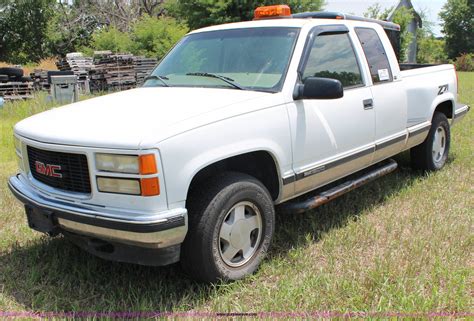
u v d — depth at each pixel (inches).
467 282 138.0
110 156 119.6
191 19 912.9
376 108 190.1
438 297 126.8
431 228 175.0
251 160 150.8
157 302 131.1
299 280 139.4
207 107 135.3
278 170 149.2
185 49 186.2
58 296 135.0
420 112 223.3
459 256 152.3
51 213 130.4
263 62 162.2
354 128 178.1
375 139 192.1
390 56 208.2
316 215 187.9
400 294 127.6
